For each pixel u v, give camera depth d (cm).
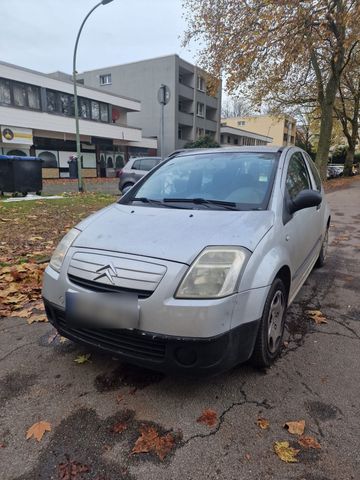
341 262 546
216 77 1667
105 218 288
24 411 221
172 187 343
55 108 2767
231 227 249
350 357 282
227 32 1580
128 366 269
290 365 270
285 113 2552
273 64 1608
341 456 188
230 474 178
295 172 369
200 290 210
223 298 211
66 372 262
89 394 237
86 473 178
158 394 237
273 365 270
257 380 252
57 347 296
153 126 3959
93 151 3212
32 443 197
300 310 369
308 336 315
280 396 235
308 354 286
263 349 249
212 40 1652
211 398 233
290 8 1321
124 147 3553
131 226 262
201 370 211
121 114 3688
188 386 245
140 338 215
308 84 2184
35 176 1294
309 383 248
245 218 265
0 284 423
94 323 225
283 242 274
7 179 1242
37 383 249
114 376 257
